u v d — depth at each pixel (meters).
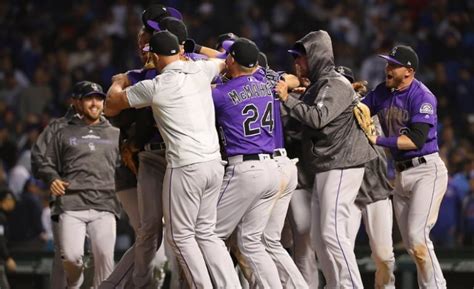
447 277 43.62
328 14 79.38
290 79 33.69
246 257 32.47
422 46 74.62
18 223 50.47
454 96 70.12
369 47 76.44
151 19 33.28
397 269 43.59
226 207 32.12
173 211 31.23
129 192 35.72
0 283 40.97
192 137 31.02
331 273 33.06
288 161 33.09
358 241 50.91
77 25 78.44
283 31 78.31
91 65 74.25
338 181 32.88
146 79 32.31
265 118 32.34
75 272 37.84
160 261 37.66
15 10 80.69
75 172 37.78
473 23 77.62
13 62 75.88
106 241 37.97
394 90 34.19
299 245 35.16
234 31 76.62
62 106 70.44
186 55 33.19
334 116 32.34
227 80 33.09
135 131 32.81
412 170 34.03
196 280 31.27
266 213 32.47
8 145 63.28
